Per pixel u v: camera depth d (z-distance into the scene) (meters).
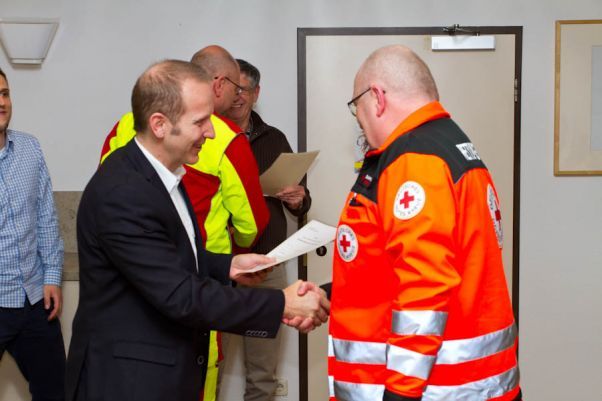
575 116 3.48
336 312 1.76
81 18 3.49
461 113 3.49
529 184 3.53
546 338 3.58
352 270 1.70
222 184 2.57
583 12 3.45
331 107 3.50
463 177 1.56
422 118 1.65
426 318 1.47
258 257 2.18
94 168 3.56
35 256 3.00
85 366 1.84
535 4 3.45
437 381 1.56
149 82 1.80
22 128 3.53
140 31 3.49
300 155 2.92
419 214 1.50
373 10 3.46
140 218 1.75
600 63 3.45
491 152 3.51
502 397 1.62
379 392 1.67
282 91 3.51
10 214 2.88
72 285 3.18
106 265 1.81
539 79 3.48
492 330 1.62
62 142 3.54
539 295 3.57
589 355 3.58
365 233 1.66
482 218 1.60
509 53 3.46
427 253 1.48
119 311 1.82
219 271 2.19
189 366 1.88
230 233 2.84
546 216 3.54
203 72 1.86
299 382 3.64
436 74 3.48
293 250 2.20
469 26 3.46
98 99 3.52
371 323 1.68
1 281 2.87
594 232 3.54
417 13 3.46
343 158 3.51
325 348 3.62
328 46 3.48
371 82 1.72
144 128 1.83
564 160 3.49
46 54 3.49
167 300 1.74
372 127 1.74
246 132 3.28
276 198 3.28
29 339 3.01
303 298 1.99
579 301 3.56
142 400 1.79
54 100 3.52
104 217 1.75
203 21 3.49
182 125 1.81
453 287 1.49
